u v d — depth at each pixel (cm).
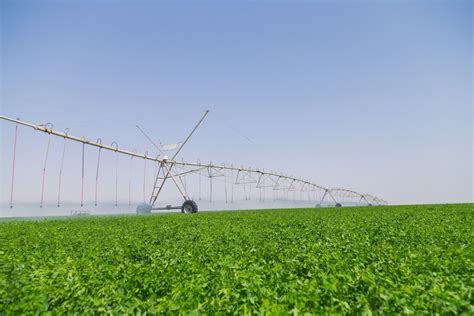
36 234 1652
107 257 974
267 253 933
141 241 1314
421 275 609
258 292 544
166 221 2455
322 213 3078
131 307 488
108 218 3025
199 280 618
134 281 664
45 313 480
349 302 514
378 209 3606
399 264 745
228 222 2212
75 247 1210
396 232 1369
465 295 502
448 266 696
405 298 496
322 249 957
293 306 487
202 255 930
